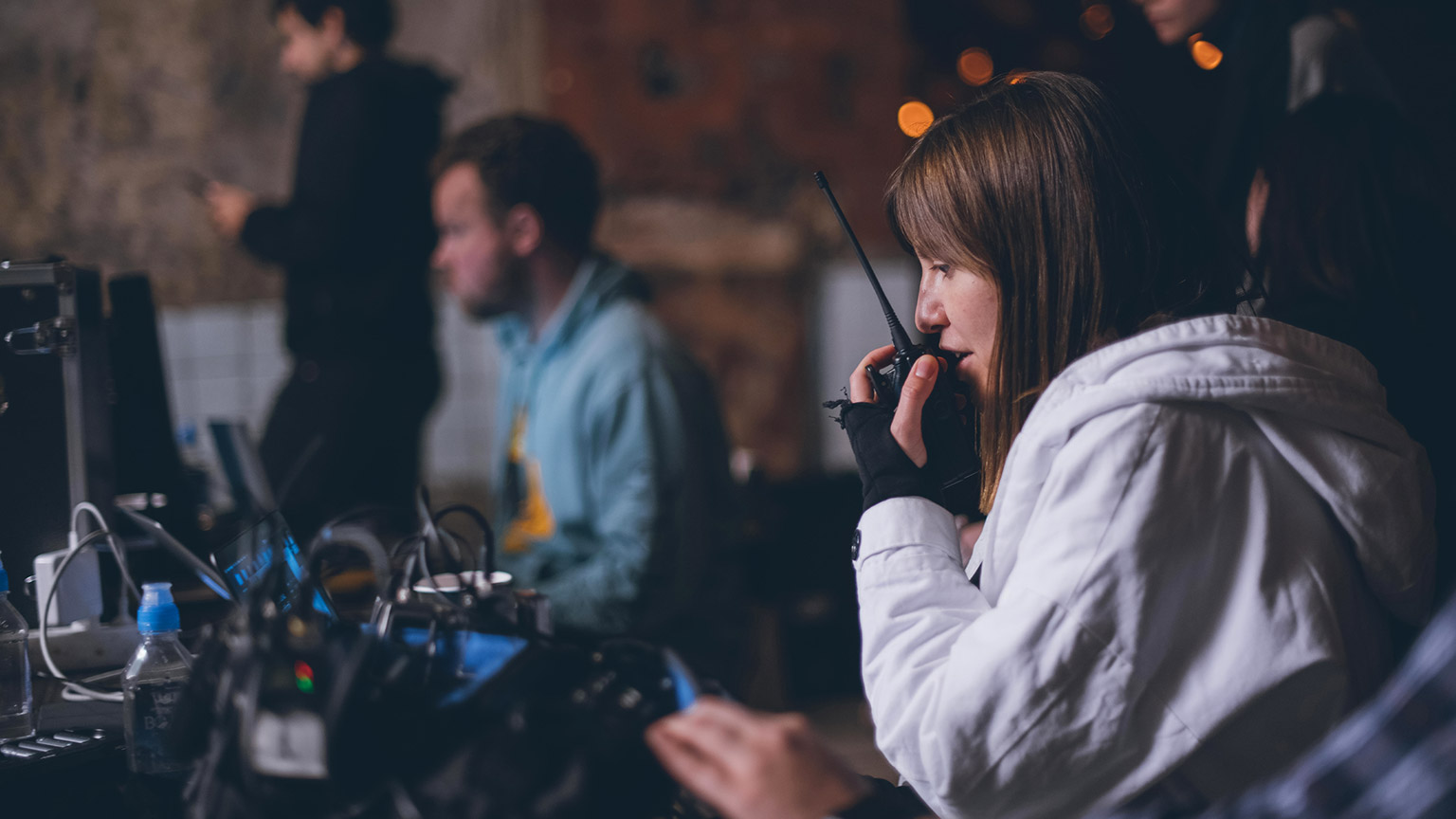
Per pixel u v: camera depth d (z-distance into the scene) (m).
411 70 2.46
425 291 2.52
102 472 1.21
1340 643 0.74
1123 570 0.73
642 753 0.69
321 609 0.91
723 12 3.93
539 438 1.81
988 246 0.90
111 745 0.93
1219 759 0.74
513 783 0.67
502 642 0.80
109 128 3.50
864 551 0.88
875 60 4.03
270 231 2.38
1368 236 1.19
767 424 4.04
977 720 0.74
